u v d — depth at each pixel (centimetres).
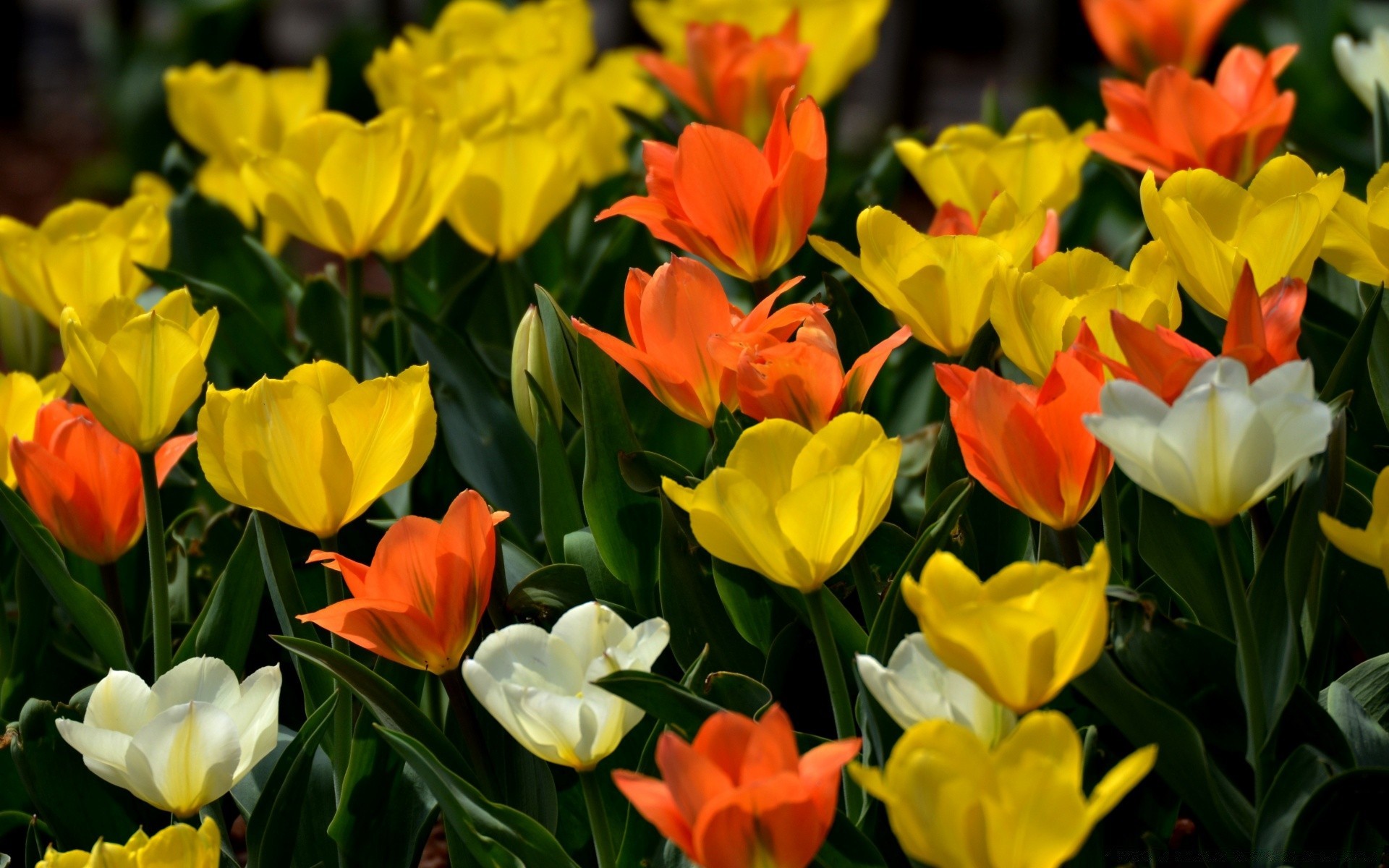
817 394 163
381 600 159
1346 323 190
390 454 164
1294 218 163
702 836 145
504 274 212
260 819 165
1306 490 157
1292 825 153
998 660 147
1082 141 195
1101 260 168
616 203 178
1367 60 219
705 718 156
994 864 145
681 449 189
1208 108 189
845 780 161
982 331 172
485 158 200
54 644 190
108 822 172
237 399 161
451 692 163
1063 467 157
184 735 158
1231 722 161
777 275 210
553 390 180
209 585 193
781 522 154
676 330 168
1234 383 151
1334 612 162
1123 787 145
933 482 173
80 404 209
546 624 174
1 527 195
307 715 179
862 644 166
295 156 193
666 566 171
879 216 170
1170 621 161
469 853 164
